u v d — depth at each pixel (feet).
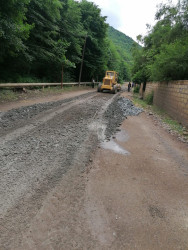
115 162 12.17
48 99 36.63
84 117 23.34
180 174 11.32
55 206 7.70
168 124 23.90
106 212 7.61
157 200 8.66
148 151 14.58
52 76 64.75
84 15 84.99
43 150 12.91
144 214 7.68
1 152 12.12
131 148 14.93
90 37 81.20
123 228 6.86
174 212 7.97
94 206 7.89
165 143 16.75
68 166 11.01
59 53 54.34
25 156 11.85
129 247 6.09
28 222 6.79
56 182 9.35
